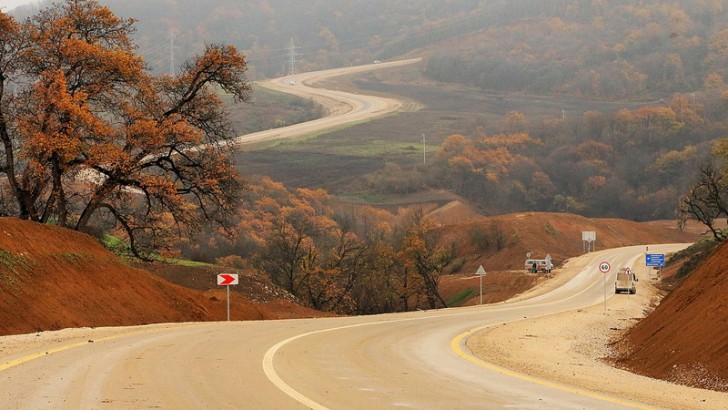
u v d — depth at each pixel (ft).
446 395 60.90
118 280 146.41
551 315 228.22
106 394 55.21
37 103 153.38
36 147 147.33
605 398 61.21
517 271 520.83
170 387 59.47
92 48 158.61
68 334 102.42
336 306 384.47
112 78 170.71
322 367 76.79
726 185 431.84
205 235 429.38
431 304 445.78
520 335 151.23
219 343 95.25
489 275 514.27
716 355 87.76
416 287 439.63
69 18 165.68
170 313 153.28
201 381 63.10
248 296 238.89
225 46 186.39
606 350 136.67
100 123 157.58
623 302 319.88
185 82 187.32
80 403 51.47
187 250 386.73
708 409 57.72
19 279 118.83
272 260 374.02
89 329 111.45
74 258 139.23
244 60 187.73
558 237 625.00
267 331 118.93
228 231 196.34
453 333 136.56
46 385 58.39
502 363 90.74
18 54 161.07
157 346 88.99
